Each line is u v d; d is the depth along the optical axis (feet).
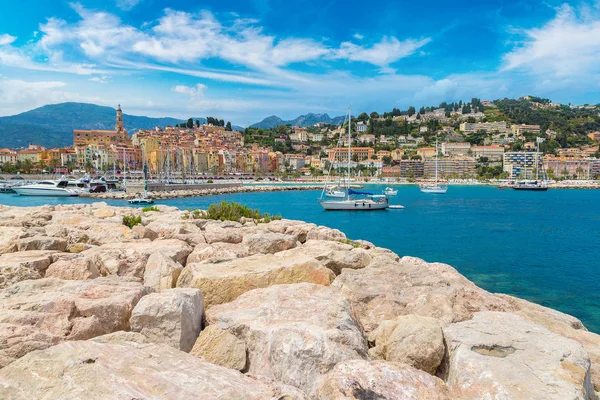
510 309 29.58
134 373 16.25
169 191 391.65
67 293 23.89
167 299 21.90
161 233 54.95
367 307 28.19
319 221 211.00
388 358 21.12
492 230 175.94
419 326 21.61
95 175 563.07
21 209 94.12
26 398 14.62
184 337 21.58
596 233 167.02
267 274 30.30
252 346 21.47
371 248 64.28
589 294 76.54
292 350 19.17
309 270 31.71
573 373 17.95
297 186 558.97
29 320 20.58
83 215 78.95
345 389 16.01
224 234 51.60
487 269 98.53
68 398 14.42
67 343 18.67
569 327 29.55
